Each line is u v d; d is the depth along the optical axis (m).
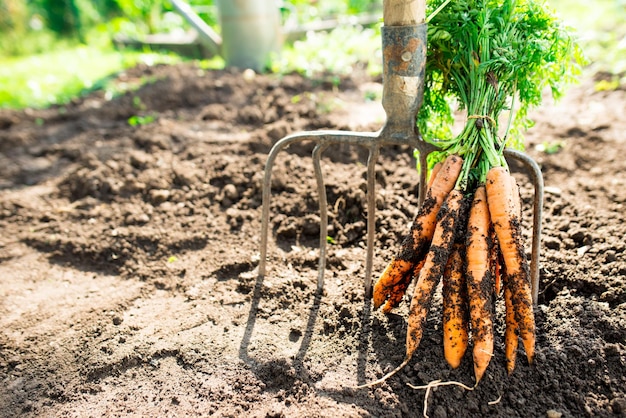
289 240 0.78
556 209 0.78
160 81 1.33
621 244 0.69
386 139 0.60
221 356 0.61
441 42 0.58
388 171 0.88
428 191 0.58
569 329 0.59
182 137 1.04
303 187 0.85
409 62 0.56
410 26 0.55
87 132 1.14
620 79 1.17
